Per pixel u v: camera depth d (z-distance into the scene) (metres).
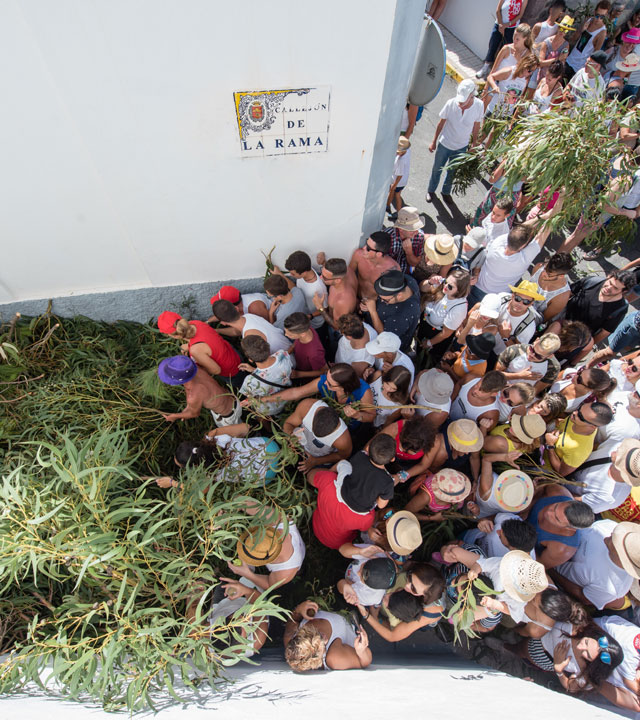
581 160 3.96
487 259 4.48
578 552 3.34
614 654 2.97
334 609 3.61
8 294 4.33
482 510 3.52
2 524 2.24
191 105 3.24
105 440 2.58
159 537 2.34
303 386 3.75
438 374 3.59
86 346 4.32
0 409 3.76
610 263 6.16
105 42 2.85
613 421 3.61
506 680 3.00
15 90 3.00
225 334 4.40
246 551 2.91
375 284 3.88
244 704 2.23
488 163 5.25
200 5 2.78
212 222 4.03
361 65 3.19
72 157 3.43
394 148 3.88
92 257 4.16
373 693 2.47
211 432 3.63
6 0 2.60
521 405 3.58
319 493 3.34
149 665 2.18
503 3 6.95
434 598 2.89
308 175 3.82
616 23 7.08
